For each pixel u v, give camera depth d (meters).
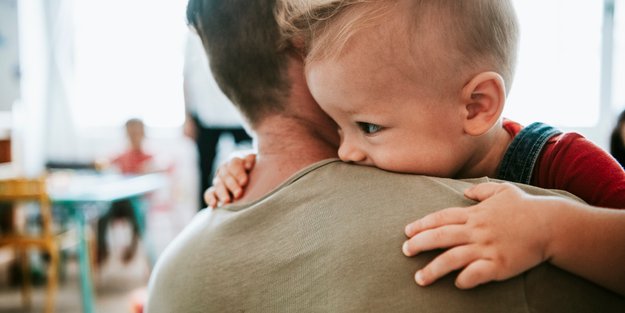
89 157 6.00
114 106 6.29
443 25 0.59
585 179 0.70
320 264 0.57
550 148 0.73
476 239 0.53
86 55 6.16
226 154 3.87
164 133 6.16
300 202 0.62
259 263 0.60
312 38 0.62
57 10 5.82
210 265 0.63
